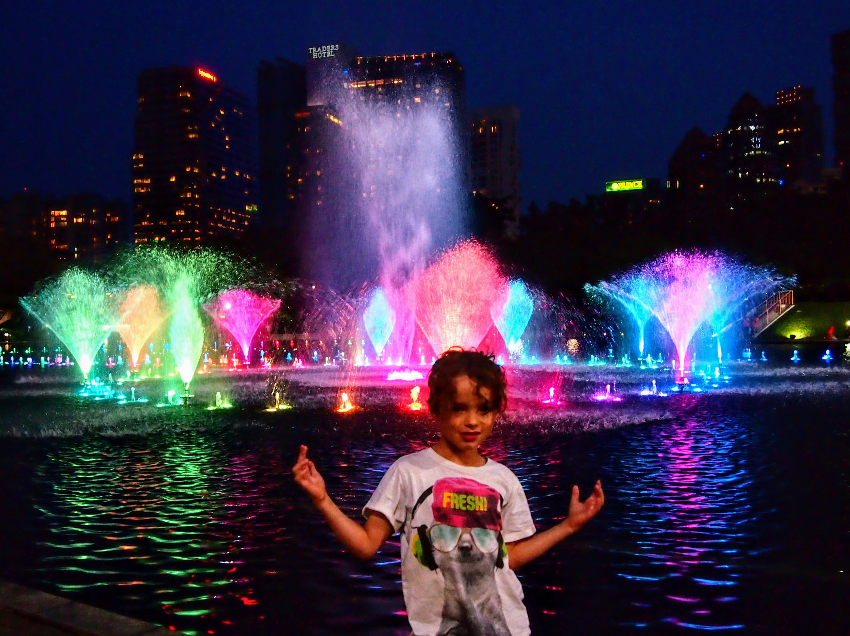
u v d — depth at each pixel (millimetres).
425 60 154500
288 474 12086
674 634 5539
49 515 9508
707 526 8453
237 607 6230
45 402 24906
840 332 52969
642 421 18016
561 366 40812
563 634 5566
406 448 14664
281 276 74125
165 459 13789
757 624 5684
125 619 5055
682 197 99188
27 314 69938
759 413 19094
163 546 8031
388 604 6230
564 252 68375
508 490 3076
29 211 196875
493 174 191500
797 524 8438
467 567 2920
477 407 3014
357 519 9141
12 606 5289
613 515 9000
